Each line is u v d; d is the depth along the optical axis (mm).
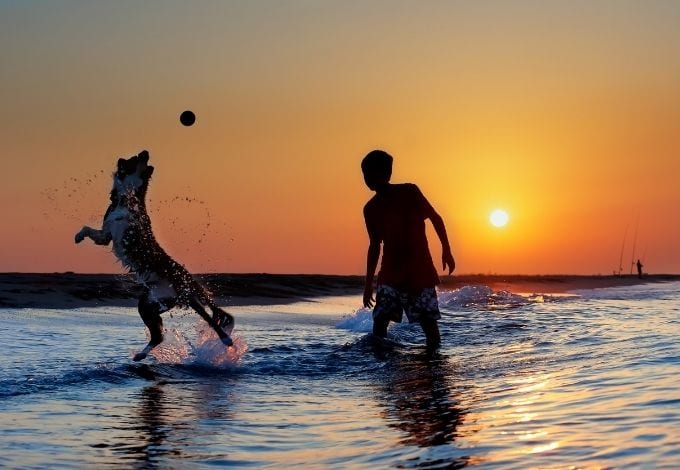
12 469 3990
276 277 22797
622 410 4570
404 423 5008
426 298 9422
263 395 6488
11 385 6602
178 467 4051
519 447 3947
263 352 8992
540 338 9578
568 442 3912
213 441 4656
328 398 6312
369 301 9680
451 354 8711
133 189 8477
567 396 5305
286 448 4457
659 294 20391
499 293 17578
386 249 9562
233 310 15141
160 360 8312
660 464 3375
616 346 8133
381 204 9570
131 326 11461
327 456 4188
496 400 5551
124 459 4223
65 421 5289
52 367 7617
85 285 16922
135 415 5523
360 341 9391
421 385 6746
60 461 4176
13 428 5035
